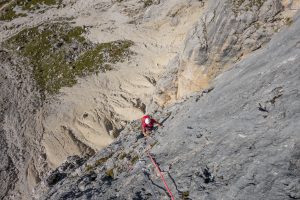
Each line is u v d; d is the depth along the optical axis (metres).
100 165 18.50
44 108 44.59
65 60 50.88
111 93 41.78
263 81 11.95
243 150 9.72
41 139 39.97
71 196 15.67
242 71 14.78
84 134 38.44
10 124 43.44
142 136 17.92
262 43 18.45
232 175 9.30
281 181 7.93
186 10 44.22
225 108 12.59
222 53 20.39
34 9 63.44
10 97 47.97
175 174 11.30
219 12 20.64
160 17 47.19
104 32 51.84
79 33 54.00
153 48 44.81
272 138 9.21
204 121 13.02
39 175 35.88
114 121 38.22
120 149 18.95
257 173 8.66
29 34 58.47
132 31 49.12
